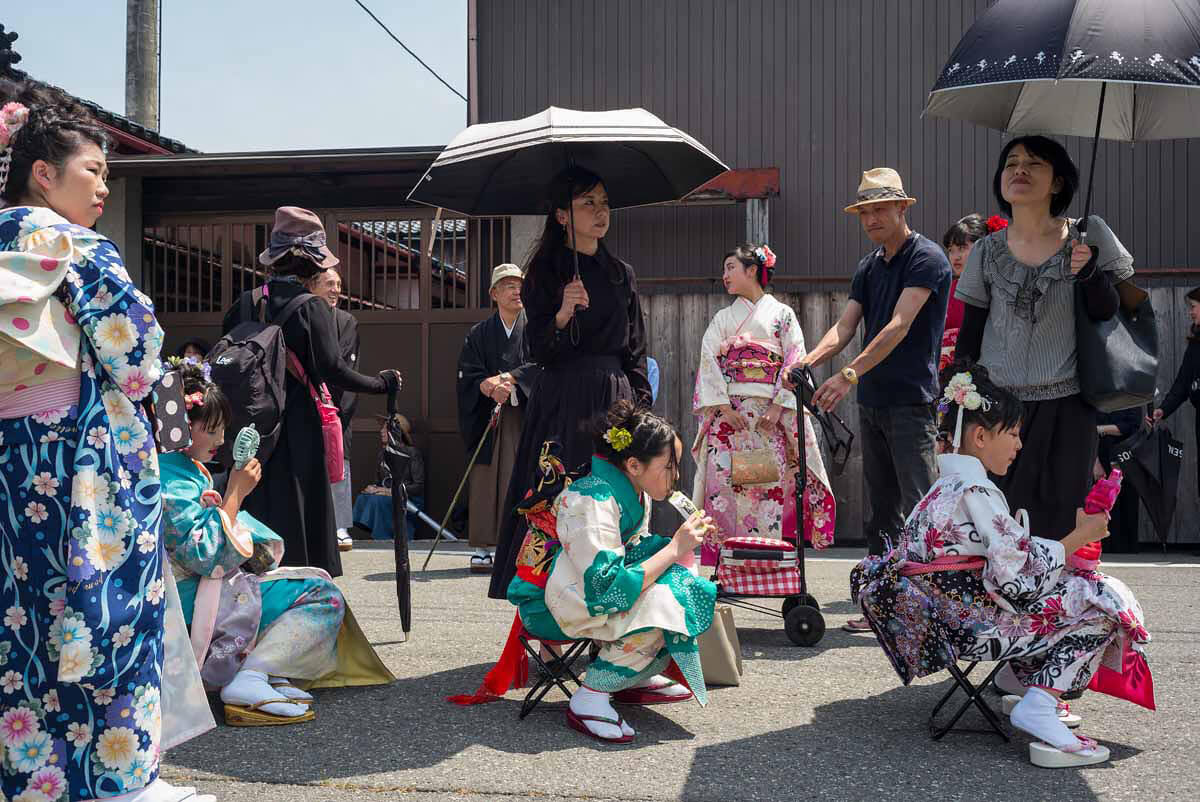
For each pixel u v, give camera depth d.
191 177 9.42
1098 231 3.61
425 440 9.09
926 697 3.64
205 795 2.53
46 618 2.29
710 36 9.23
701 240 9.17
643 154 4.42
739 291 5.54
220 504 3.36
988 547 3.01
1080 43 3.28
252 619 3.44
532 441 3.95
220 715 3.40
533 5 9.43
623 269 4.07
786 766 2.91
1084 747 2.91
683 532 3.29
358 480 9.02
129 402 2.38
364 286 9.68
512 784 2.77
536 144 3.73
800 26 9.13
